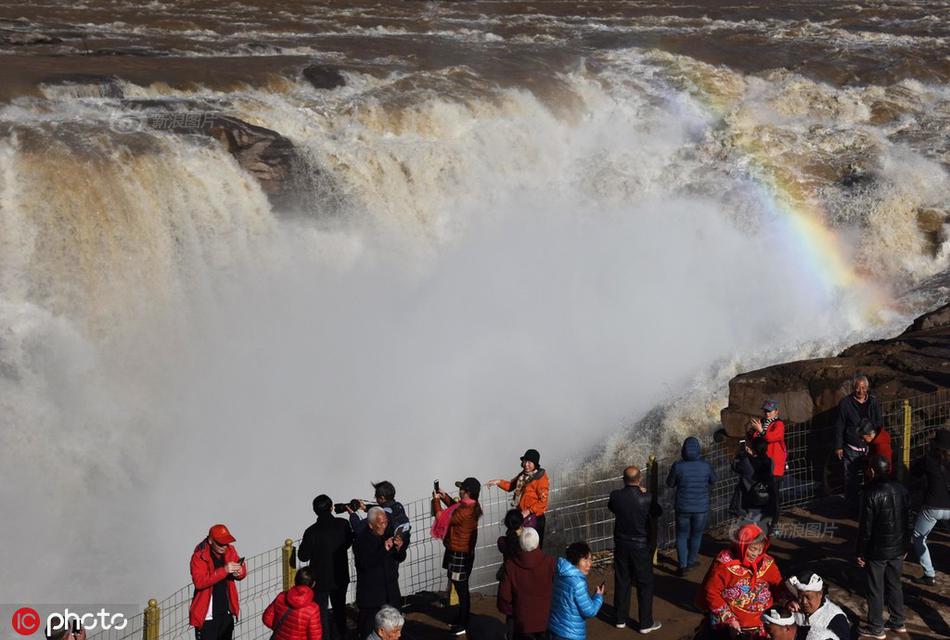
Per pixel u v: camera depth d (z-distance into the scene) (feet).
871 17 198.18
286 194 96.89
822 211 111.75
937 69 153.07
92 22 147.64
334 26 164.45
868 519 35.42
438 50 145.07
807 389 55.67
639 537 38.32
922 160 119.75
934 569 41.04
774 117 135.03
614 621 39.75
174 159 88.69
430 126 113.09
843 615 27.35
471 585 55.93
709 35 173.68
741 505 43.73
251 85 112.98
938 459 38.75
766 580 30.40
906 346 60.64
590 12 197.57
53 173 81.35
